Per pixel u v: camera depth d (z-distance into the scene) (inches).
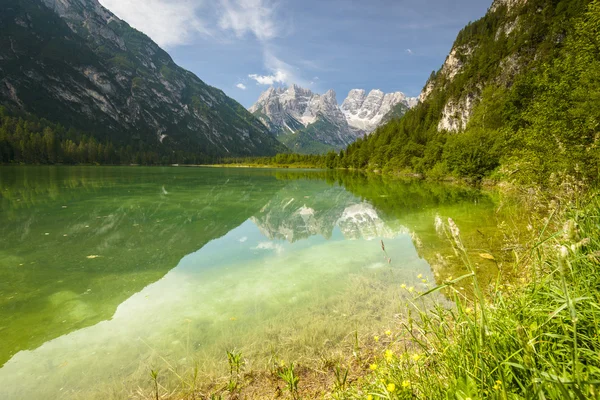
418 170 1726.1
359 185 1208.2
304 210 616.1
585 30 391.5
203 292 224.5
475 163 1063.6
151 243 360.8
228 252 329.4
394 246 331.3
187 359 144.4
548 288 82.7
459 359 73.1
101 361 144.6
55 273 263.1
